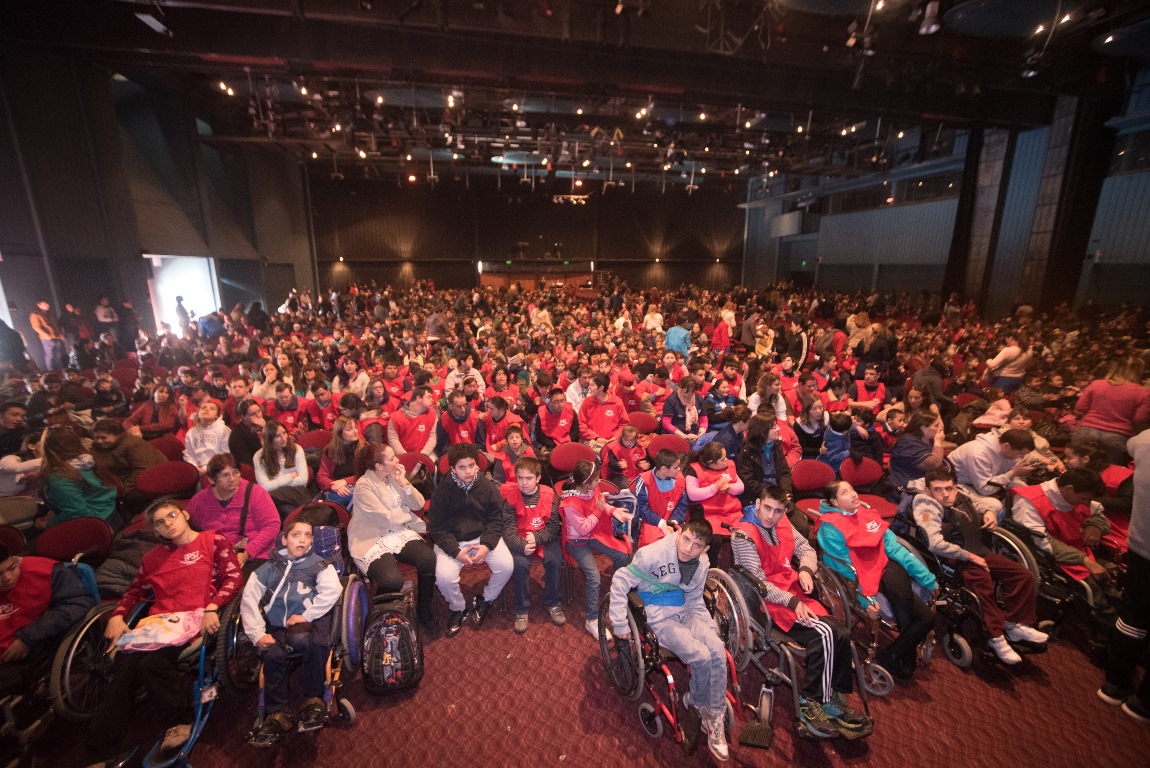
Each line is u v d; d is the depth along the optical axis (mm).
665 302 26125
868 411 5633
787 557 3832
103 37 9914
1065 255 15656
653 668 3320
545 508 4434
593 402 6930
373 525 4133
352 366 8336
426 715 3514
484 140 18344
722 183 35375
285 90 15969
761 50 9992
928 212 23328
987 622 3723
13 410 5836
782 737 3338
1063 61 11906
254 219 21688
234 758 3217
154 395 6797
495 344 12711
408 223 34969
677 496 4598
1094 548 4383
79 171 12375
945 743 3258
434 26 8969
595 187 35500
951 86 12648
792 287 31062
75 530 3902
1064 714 3459
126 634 3080
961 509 4176
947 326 15391
